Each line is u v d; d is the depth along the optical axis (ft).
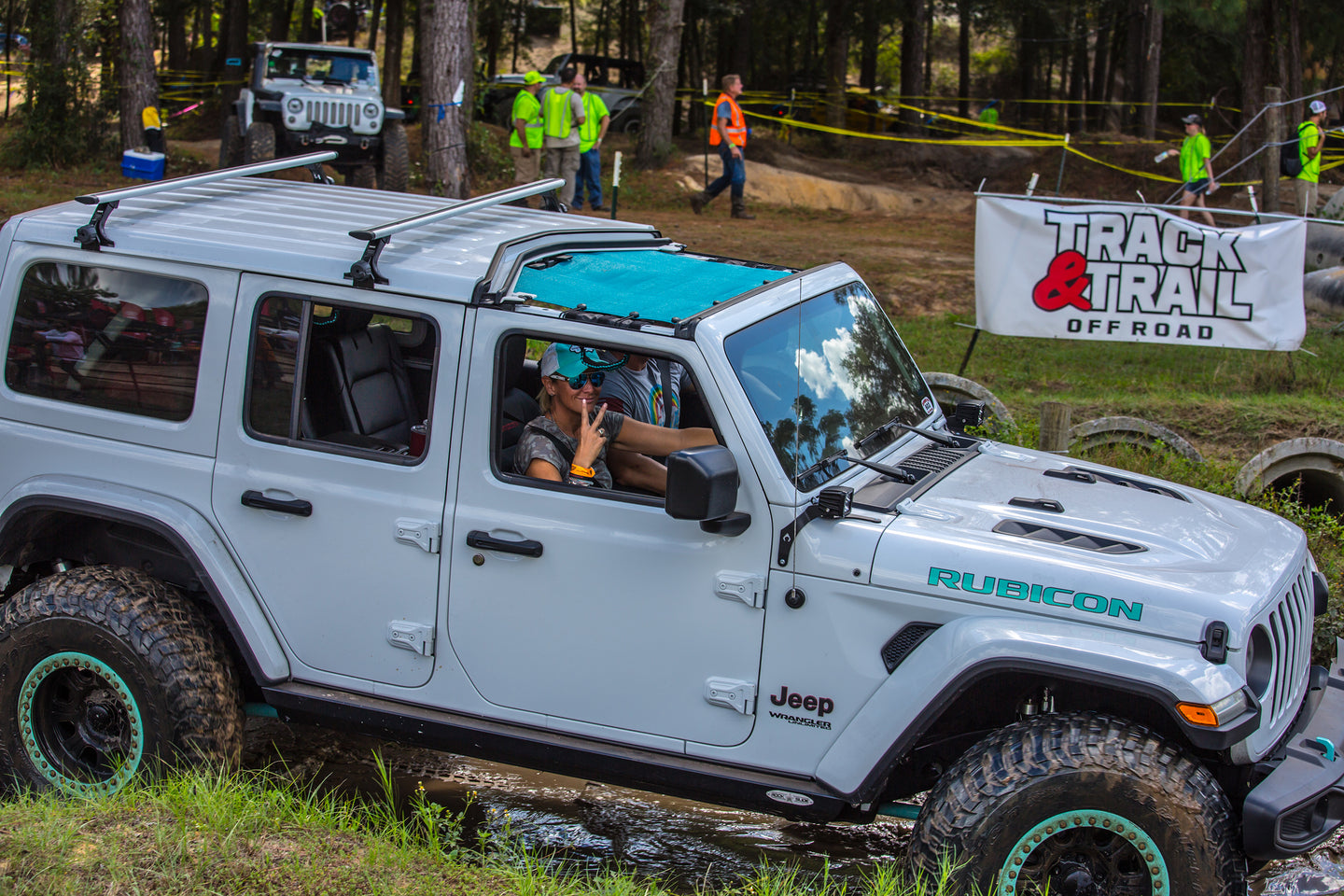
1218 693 10.23
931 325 37.47
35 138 69.82
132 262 13.11
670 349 11.53
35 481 13.39
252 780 13.58
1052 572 10.84
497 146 67.00
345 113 53.36
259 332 12.76
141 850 11.17
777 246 49.88
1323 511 22.50
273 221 13.85
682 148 86.38
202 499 13.00
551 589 12.01
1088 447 24.66
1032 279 28.73
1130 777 10.30
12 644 13.03
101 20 72.90
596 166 54.60
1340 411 27.48
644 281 12.85
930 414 14.67
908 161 92.53
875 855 14.11
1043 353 33.94
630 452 13.24
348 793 14.96
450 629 12.41
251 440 12.83
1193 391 30.07
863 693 11.28
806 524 11.39
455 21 47.88
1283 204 59.47
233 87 100.37
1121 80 124.98
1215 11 69.62
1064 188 86.63
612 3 138.00
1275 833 10.36
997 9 117.70
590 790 15.38
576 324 11.78
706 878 12.84
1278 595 11.35
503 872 11.52
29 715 13.21
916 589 11.03
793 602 11.32
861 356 13.76
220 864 11.03
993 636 10.70
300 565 12.82
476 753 12.62
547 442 12.71
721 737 11.76
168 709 12.76
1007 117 128.06
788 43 125.70
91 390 13.41
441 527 12.25
